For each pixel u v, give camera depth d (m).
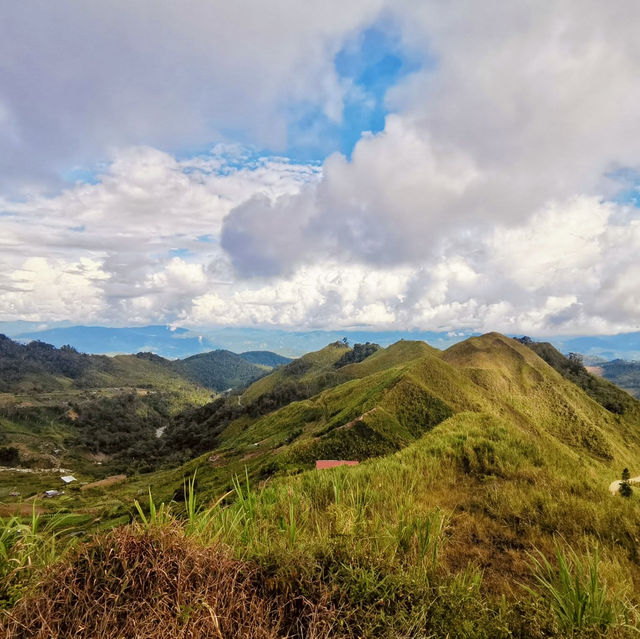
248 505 4.18
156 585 2.29
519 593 3.89
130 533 2.58
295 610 2.52
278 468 34.59
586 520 5.68
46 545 2.90
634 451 84.44
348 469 8.77
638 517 5.81
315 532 4.39
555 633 2.73
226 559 2.70
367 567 2.89
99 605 2.17
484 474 7.96
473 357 103.50
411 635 2.48
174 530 2.67
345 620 2.43
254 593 2.57
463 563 4.56
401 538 4.03
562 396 91.75
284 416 84.62
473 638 2.60
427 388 56.38
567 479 7.57
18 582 2.47
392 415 46.12
